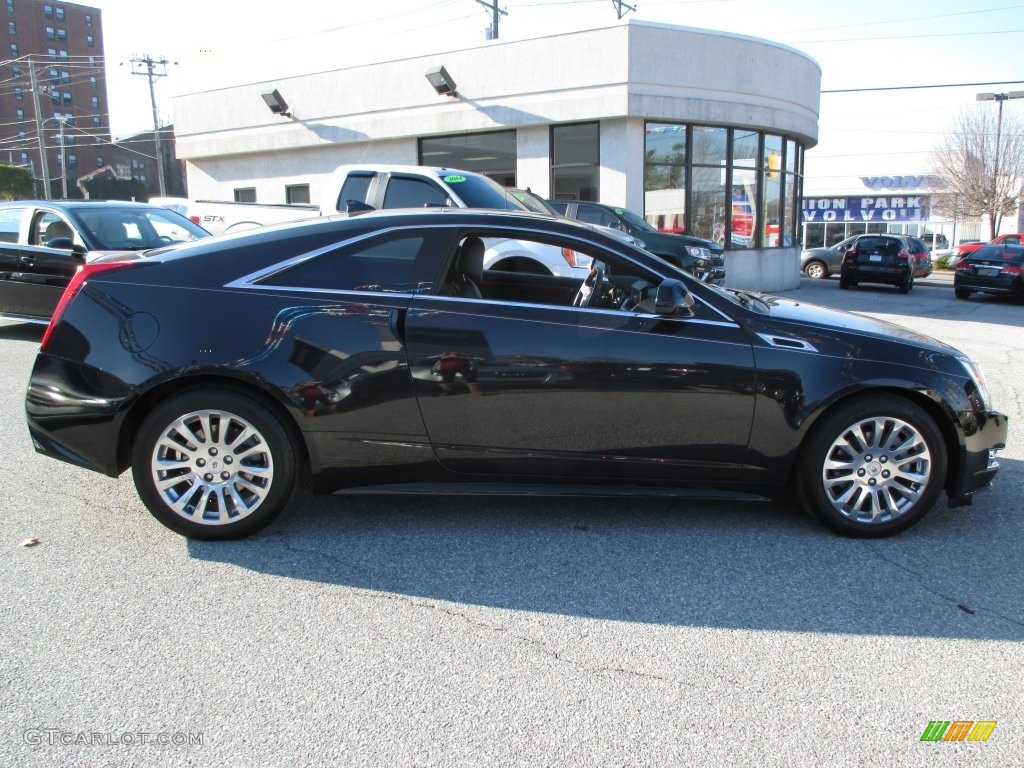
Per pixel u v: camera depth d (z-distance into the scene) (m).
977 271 18.23
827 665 2.85
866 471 3.91
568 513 4.27
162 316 3.70
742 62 17.38
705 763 2.33
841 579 3.53
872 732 2.48
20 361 8.24
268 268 3.81
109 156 109.94
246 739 2.42
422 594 3.36
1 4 102.25
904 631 3.10
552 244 3.96
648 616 3.19
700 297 3.90
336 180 8.31
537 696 2.65
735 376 3.80
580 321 3.82
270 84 20.16
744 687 2.71
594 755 2.36
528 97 17.11
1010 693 2.70
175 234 9.29
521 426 3.82
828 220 52.22
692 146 17.52
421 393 3.77
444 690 2.68
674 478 3.93
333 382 3.71
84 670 2.77
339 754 2.35
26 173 66.88
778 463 3.90
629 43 16.00
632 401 3.81
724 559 3.72
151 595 3.31
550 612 3.21
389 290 3.82
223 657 2.86
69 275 8.48
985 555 3.79
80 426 3.70
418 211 4.05
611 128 16.69
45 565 3.57
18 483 4.63
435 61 17.97
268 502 3.78
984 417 3.93
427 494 3.98
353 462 3.80
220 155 21.53
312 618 3.14
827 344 3.87
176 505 3.74
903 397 3.90
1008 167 43.53
